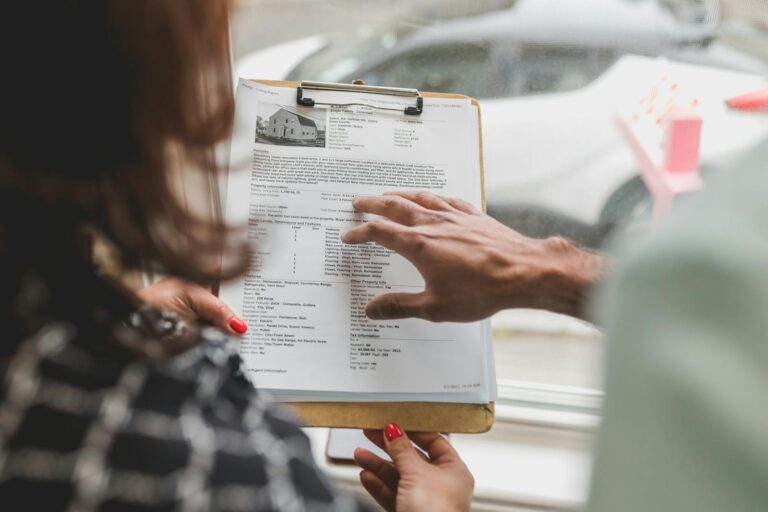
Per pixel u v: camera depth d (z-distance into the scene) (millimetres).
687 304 298
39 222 373
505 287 716
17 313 362
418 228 730
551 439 1007
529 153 1080
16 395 352
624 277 326
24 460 348
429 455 723
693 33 1074
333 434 885
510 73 1088
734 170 324
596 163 1074
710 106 1045
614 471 312
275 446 397
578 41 1086
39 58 354
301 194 747
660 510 295
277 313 708
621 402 312
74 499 349
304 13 1097
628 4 1079
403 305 713
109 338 373
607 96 1081
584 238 1057
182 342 400
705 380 287
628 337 313
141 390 369
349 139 773
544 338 1102
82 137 370
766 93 1042
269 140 762
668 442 294
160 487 358
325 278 722
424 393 702
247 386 445
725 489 283
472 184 774
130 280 424
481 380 708
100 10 353
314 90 788
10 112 358
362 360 703
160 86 375
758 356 283
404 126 786
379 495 752
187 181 436
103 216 392
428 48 1095
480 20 1094
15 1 343
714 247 296
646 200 1058
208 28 384
